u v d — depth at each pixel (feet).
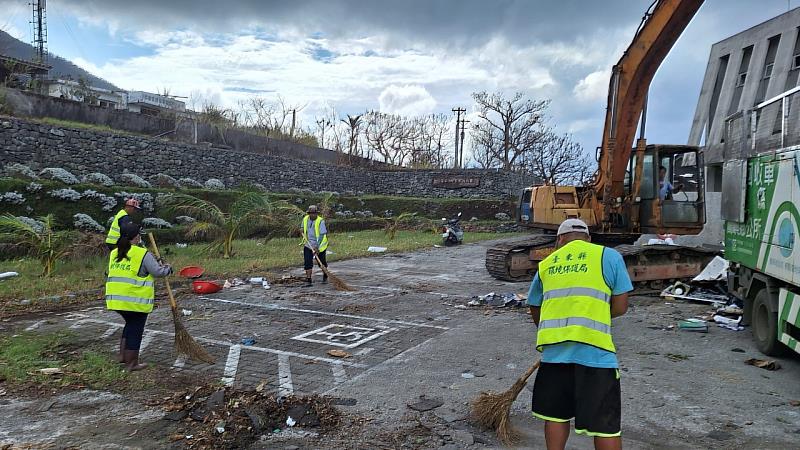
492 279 42.91
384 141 180.34
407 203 105.91
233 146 90.07
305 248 38.58
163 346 22.80
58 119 65.57
